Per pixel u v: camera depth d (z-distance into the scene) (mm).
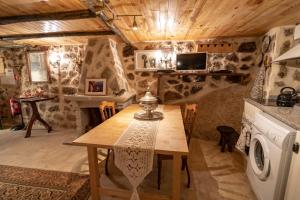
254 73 3211
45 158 2691
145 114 2342
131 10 1859
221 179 2186
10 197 1853
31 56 4059
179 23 2352
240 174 2289
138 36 3119
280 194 1431
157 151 1379
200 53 3330
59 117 4215
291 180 1333
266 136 1627
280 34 2420
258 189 1742
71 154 2822
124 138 1593
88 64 3422
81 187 2006
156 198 1568
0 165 2486
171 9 1838
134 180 1463
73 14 1897
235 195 1902
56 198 1839
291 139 1332
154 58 3570
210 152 2924
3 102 4414
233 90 3332
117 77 3285
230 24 2398
